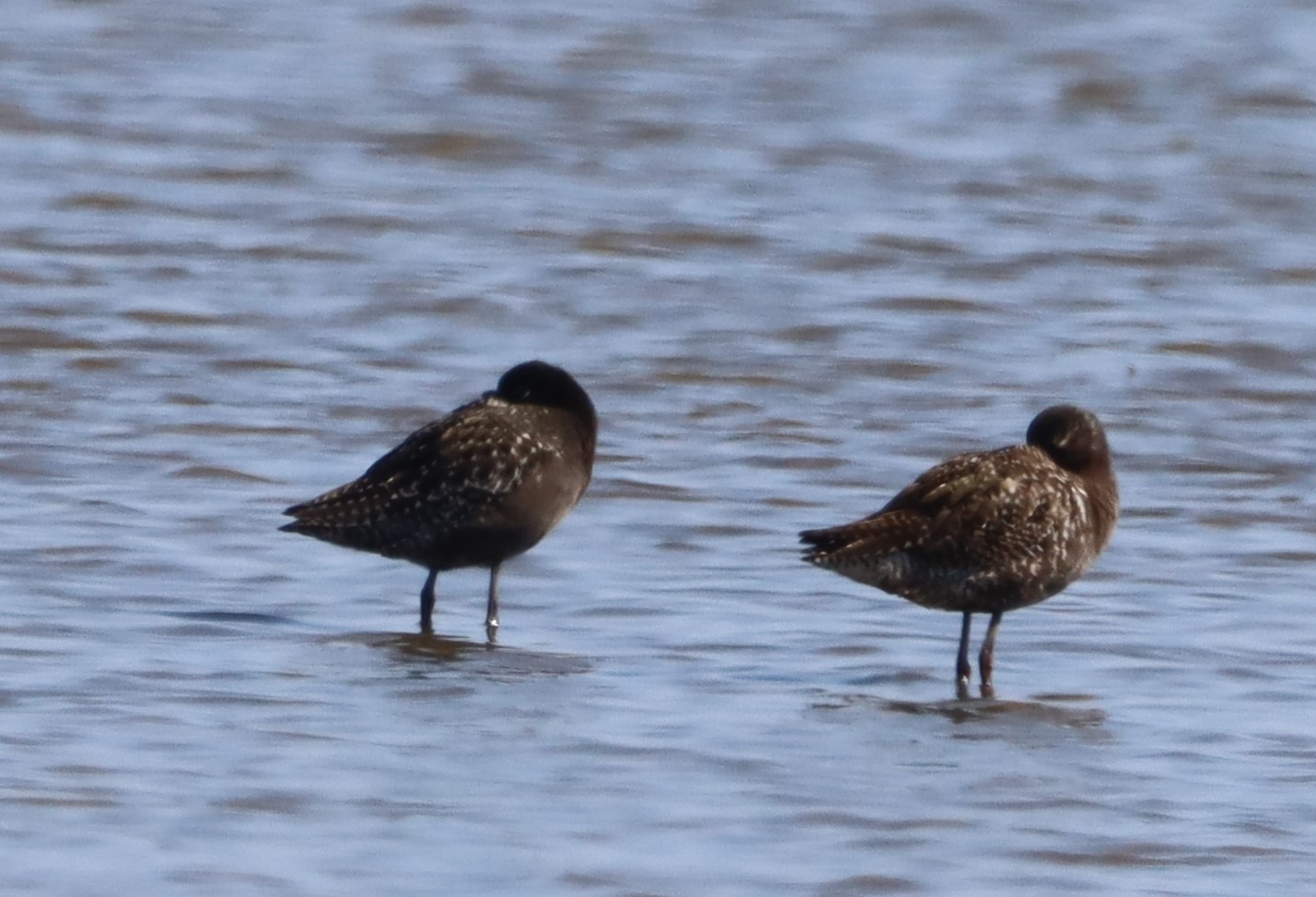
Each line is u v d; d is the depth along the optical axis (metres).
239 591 15.12
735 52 37.59
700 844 10.84
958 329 23.56
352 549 15.17
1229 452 19.59
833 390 21.25
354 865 10.41
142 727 12.22
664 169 30.53
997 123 33.69
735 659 14.01
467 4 40.28
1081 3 41.25
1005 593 13.60
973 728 12.75
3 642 13.66
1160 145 32.62
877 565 13.46
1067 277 25.78
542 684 13.33
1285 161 31.75
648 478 18.27
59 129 31.39
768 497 17.88
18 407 19.59
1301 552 16.77
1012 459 13.76
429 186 29.27
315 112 33.03
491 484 14.55
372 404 20.30
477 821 11.02
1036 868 10.69
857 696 13.34
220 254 25.64
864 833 11.06
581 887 10.25
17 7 38.88
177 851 10.51
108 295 23.67
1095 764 12.17
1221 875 10.66
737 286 24.97
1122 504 18.02
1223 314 24.34
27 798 11.07
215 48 36.84
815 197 29.19
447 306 23.83
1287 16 40.94
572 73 35.81
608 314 23.73
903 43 38.53
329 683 13.19
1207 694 13.53
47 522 16.36
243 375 21.09
